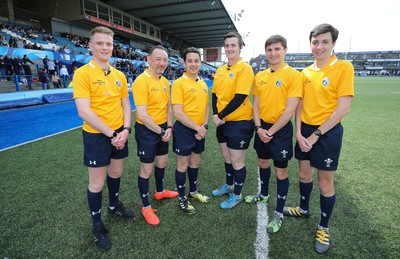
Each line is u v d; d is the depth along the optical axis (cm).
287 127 219
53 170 345
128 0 2053
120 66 1634
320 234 201
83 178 321
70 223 228
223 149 274
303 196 231
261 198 269
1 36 1239
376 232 215
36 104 862
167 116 248
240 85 226
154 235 212
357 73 6856
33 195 276
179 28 3053
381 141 498
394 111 853
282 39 207
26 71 1049
